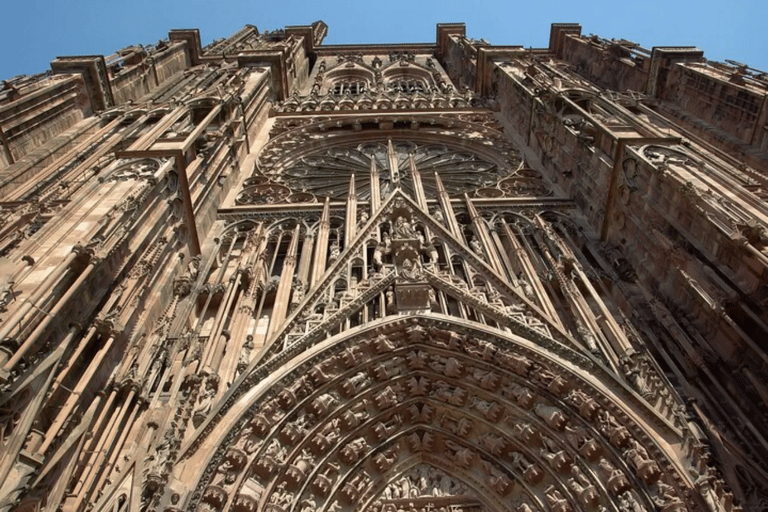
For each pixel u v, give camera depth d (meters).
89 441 11.95
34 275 12.43
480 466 15.23
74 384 12.29
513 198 24.45
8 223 18.66
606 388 14.25
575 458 13.80
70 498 10.99
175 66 46.97
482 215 23.42
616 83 39.25
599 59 42.25
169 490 11.54
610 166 20.64
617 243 20.38
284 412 14.20
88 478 11.39
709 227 15.77
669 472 12.49
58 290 12.28
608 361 15.23
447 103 37.03
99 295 13.81
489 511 14.64
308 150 32.22
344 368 15.44
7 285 11.61
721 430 13.46
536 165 28.08
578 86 27.52
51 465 10.55
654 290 17.91
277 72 39.19
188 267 19.08
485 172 28.88
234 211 23.86
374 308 17.36
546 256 20.30
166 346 15.36
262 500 12.66
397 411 15.91
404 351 16.17
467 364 15.86
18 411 10.27
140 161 19.03
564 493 13.60
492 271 18.56
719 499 11.77
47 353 11.48
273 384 14.24
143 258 16.08
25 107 26.94
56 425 11.04
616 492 12.84
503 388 15.42
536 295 18.05
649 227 18.45
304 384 14.63
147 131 23.28
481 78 39.16
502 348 15.57
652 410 13.48
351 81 51.47
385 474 15.26
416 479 15.39
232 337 16.09
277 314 17.42
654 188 18.34
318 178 28.72
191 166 21.61
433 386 16.12
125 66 39.59
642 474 12.69
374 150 32.44
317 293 17.73
